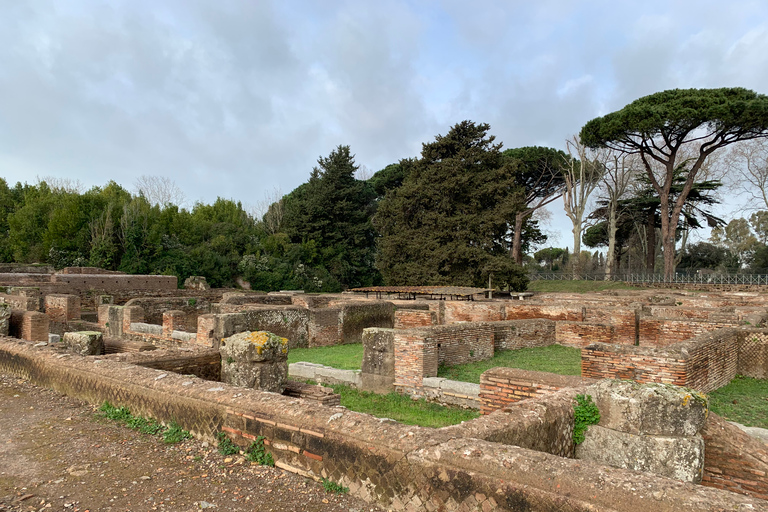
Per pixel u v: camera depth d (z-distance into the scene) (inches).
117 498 151.3
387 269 1667.1
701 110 1382.9
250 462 176.1
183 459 181.6
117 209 1508.4
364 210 2370.8
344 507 142.8
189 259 1558.8
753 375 431.5
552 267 2999.5
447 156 1646.2
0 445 197.5
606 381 179.9
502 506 117.0
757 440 177.5
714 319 589.3
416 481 133.6
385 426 152.8
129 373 245.0
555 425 168.1
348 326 690.8
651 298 992.9
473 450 130.0
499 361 495.5
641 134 1505.9
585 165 1948.8
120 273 1307.8
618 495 106.1
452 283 1493.6
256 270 1742.1
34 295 900.0
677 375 311.6
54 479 165.3
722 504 99.0
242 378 271.4
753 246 2404.0
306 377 431.8
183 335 545.6
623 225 2375.7
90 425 221.6
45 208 1497.3
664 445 157.9
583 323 597.9
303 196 2181.3
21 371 311.0
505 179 1546.5
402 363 374.0
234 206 2283.5
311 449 161.9
